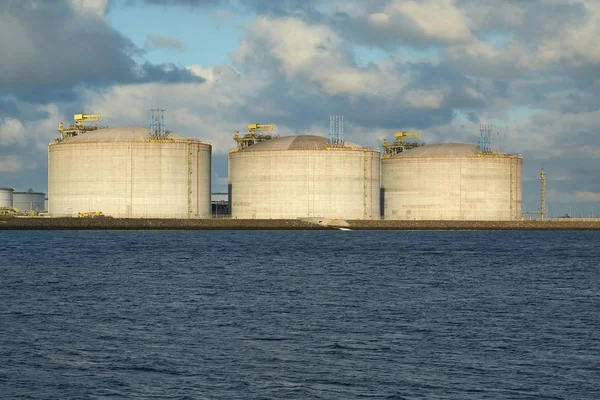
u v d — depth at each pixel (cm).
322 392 5078
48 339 6488
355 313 7831
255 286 10050
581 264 13875
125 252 15912
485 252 16938
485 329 6981
